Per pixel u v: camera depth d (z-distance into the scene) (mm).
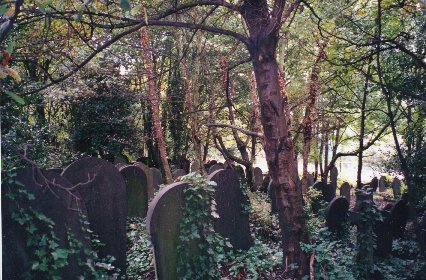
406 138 8539
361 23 7566
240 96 12867
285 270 5602
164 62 12672
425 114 7047
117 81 11234
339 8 6301
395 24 7473
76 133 13242
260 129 10461
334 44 6828
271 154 5488
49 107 13852
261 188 12438
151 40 10516
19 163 5984
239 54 11930
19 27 4844
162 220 5277
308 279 5496
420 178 8656
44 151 8570
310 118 9133
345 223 8016
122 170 7586
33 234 4414
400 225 8609
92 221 5625
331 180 16266
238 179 6906
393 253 7906
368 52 6906
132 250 6438
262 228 7902
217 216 5645
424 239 6824
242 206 6926
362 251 6535
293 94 10812
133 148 14344
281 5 5109
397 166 11602
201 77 11406
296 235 5535
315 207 9883
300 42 8570
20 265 4332
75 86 9578
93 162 5680
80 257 4812
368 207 6539
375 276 6715
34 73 10047
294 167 5543
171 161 15219
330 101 11078
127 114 13453
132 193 7711
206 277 5602
